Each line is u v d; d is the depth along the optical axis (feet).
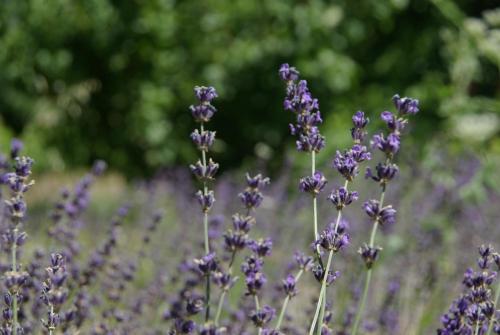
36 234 5.48
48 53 13.57
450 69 10.68
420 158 8.50
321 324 3.53
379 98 12.39
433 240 5.85
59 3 13.30
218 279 3.44
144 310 4.75
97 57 14.08
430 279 4.99
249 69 13.28
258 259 3.50
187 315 3.49
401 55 12.59
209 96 3.64
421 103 10.78
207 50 13.30
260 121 13.85
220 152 14.06
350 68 12.48
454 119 8.73
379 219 3.56
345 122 12.01
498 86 11.12
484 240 6.27
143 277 5.44
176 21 13.41
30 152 13.24
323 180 3.58
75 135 14.02
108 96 14.26
